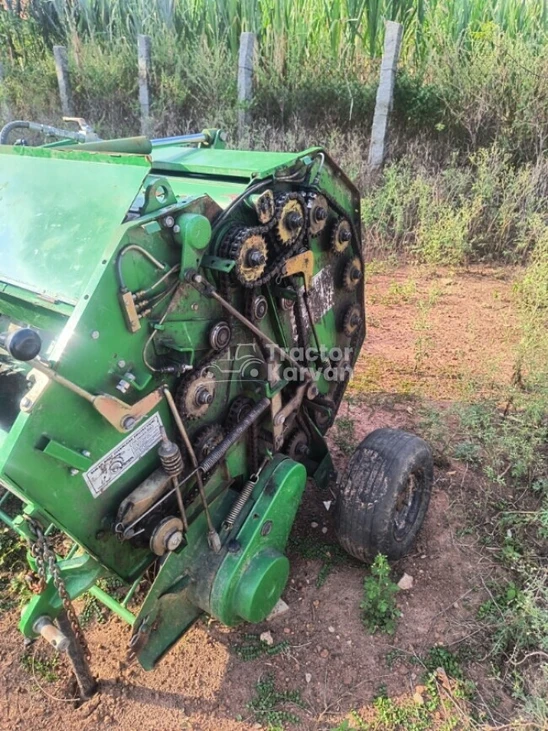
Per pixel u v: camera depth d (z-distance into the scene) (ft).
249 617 8.38
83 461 6.43
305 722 8.73
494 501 12.33
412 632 9.90
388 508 9.70
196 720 8.75
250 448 8.89
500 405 14.93
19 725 8.75
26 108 34.24
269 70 28.60
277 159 8.73
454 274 22.57
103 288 6.16
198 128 29.48
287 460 9.28
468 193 24.21
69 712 8.89
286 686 9.16
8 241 7.82
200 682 9.21
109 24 33.35
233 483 9.14
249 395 8.68
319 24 27.89
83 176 7.59
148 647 8.09
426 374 16.48
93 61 32.71
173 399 7.39
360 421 14.66
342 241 9.96
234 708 8.89
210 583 8.27
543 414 14.12
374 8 25.71
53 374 5.85
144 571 8.01
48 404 5.99
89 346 6.18
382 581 9.74
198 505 8.32
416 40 26.30
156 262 6.61
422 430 14.26
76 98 33.96
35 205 7.86
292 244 8.35
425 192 23.06
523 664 9.41
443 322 19.19
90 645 9.74
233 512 8.52
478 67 24.47
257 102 28.45
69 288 6.93
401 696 9.03
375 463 10.00
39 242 7.48
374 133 25.09
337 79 27.07
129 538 7.40
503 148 23.85
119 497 7.16
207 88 29.40
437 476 12.91
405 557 11.16
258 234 7.50
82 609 10.23
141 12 31.53
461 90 24.68
